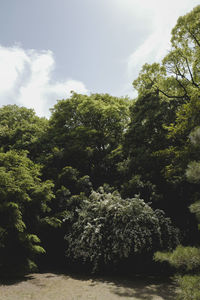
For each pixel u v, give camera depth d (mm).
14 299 5910
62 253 11039
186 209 10586
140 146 12852
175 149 10703
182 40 12219
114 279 8062
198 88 11102
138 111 13797
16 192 8336
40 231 10422
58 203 11219
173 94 13430
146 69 13773
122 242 8227
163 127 11734
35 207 9414
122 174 12898
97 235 8711
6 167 8977
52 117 17875
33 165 10828
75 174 12562
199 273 4105
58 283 7574
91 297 6055
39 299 5945
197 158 9070
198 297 3439
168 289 6684
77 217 10617
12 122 17438
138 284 7324
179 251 4352
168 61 13031
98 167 14422
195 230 10156
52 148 14898
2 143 15609
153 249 8531
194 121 8977
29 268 8320
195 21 11211
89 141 15453
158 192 11281
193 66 11906
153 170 11672
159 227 8586
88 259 9375
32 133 16094
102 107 15859
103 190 10945
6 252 8289
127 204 9398
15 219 7953
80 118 17156
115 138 16359
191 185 10531
